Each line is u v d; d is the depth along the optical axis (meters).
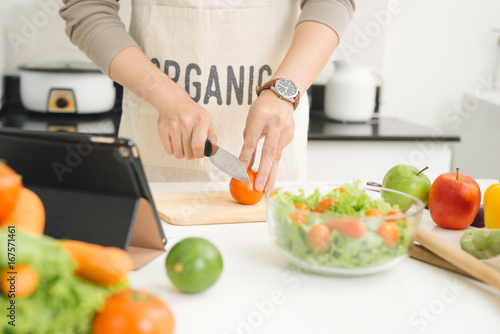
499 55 2.39
